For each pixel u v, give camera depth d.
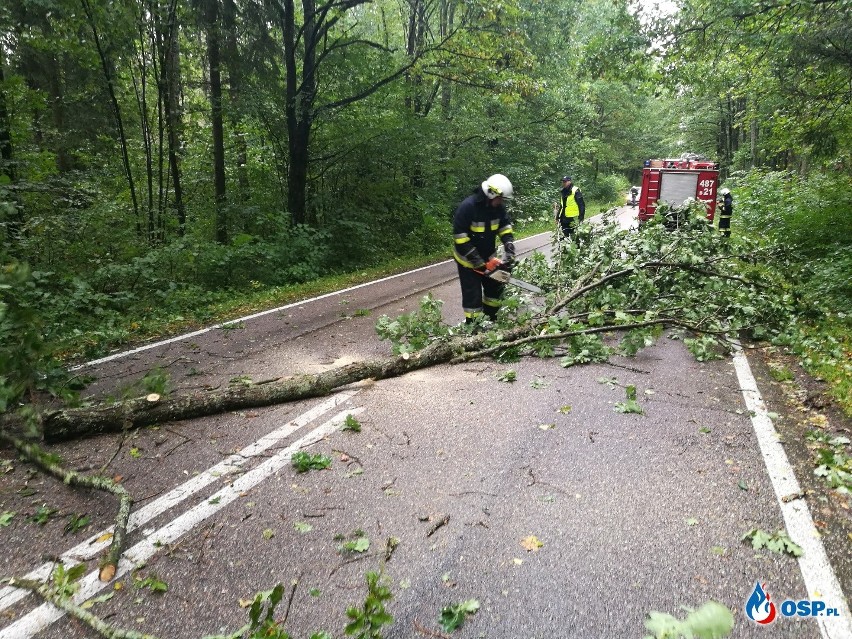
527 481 3.40
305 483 3.44
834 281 8.09
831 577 2.56
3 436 3.83
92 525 3.04
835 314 7.20
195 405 4.39
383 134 14.55
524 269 7.44
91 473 3.58
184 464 3.69
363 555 2.75
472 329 6.30
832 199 12.68
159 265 9.94
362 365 5.20
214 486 3.42
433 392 4.92
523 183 25.69
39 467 3.62
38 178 10.12
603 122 43.31
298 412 4.53
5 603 2.46
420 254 16.64
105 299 8.26
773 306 6.46
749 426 4.15
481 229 6.25
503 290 6.66
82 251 9.70
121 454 3.83
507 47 13.98
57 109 13.09
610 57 11.38
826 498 3.19
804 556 2.69
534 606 2.40
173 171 12.70
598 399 4.70
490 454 3.75
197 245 10.77
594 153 40.19
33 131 12.61
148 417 4.24
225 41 12.22
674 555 2.71
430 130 16.16
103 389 5.25
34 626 2.33
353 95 14.35
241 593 2.51
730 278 6.68
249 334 7.29
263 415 4.48
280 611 2.40
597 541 2.82
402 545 2.83
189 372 5.71
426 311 6.31
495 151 24.66
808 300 7.23
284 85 14.16
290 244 12.33
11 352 4.09
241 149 14.48
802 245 11.29
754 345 6.39
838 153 11.91
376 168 15.78
